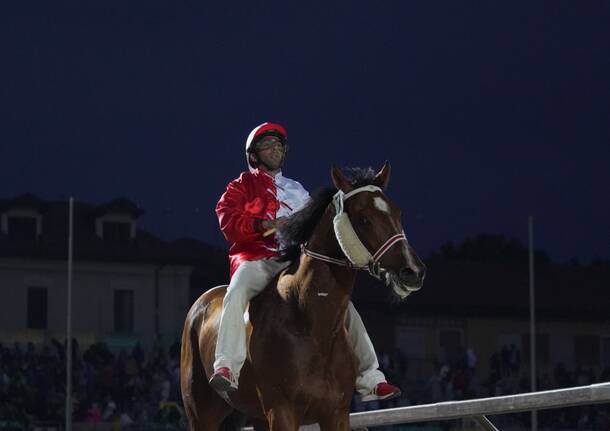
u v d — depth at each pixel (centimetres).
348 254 597
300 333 622
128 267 4266
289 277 639
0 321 4084
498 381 3516
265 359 629
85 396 2859
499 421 2973
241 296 652
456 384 3388
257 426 687
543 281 4859
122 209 4475
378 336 4297
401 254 582
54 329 4150
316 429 784
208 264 4397
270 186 696
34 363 3002
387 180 615
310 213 632
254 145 701
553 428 2983
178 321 4306
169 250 4394
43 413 2717
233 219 674
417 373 3762
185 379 731
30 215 4328
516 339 4500
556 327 4541
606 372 3881
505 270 4928
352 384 636
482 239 6278
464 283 4731
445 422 2667
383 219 592
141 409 2891
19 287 4134
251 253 677
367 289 4359
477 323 4456
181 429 2773
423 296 4519
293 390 617
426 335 4369
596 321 4581
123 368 3059
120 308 4247
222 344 642
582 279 4950
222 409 718
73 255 4191
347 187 608
